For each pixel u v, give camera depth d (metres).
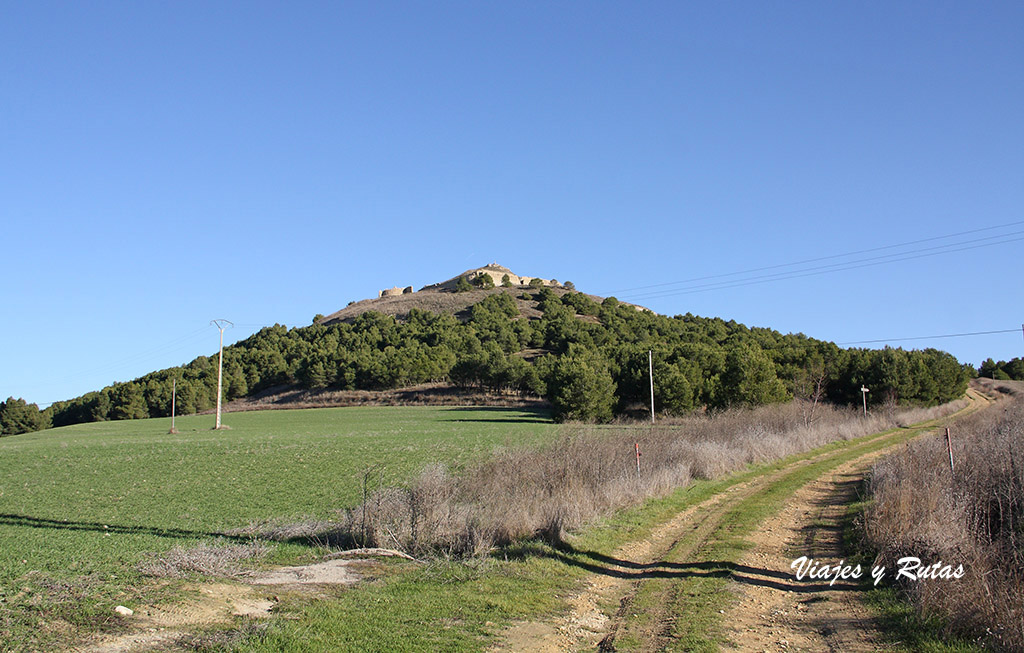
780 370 70.69
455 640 8.09
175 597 9.29
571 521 14.25
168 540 14.09
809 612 9.41
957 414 62.78
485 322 134.75
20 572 10.83
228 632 7.96
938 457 17.73
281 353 126.00
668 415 57.97
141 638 7.70
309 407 96.25
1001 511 12.01
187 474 27.55
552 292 168.12
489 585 10.51
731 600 9.97
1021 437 16.45
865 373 70.19
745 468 26.25
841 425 41.31
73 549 12.94
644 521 15.79
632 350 76.31
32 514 18.38
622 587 10.85
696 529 15.36
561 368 60.69
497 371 94.06
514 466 16.83
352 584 10.52
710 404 57.97
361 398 98.38
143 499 21.12
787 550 13.47
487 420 65.56
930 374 71.50
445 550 12.73
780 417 37.72
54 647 7.31
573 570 11.62
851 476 24.67
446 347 111.62
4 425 107.81
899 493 13.19
